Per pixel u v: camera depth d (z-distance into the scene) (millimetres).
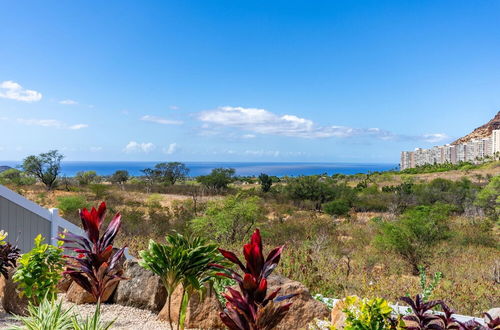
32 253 3959
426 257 10492
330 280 6758
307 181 28250
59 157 33812
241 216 11906
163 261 3010
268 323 2398
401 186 32531
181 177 45094
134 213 17578
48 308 3404
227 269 2922
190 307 3883
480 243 13727
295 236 13016
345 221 19719
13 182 38438
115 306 4371
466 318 4043
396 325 2871
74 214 16781
